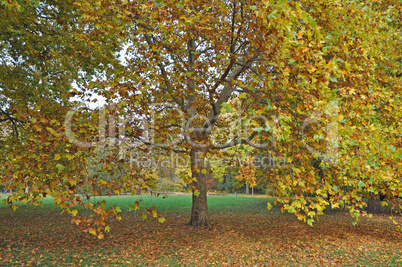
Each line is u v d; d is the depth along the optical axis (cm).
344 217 1408
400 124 572
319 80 375
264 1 323
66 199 362
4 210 1544
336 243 845
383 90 566
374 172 465
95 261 638
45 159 441
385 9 733
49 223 1146
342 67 506
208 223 1070
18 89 859
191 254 710
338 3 520
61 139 423
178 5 481
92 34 760
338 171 512
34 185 377
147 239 864
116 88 466
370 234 991
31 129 430
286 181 431
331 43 499
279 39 355
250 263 644
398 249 780
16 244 767
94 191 396
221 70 1029
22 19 770
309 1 524
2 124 988
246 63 533
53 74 937
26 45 789
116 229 1024
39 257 652
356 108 498
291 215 1448
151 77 596
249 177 984
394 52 685
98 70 991
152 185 425
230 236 912
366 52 527
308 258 688
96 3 695
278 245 813
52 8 895
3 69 836
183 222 1184
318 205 390
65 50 893
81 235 909
